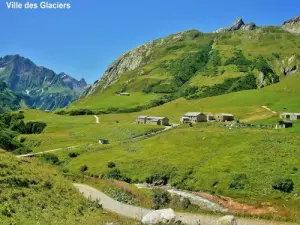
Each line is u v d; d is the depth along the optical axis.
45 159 144.62
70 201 50.56
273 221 49.41
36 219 39.56
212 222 47.41
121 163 126.19
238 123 173.00
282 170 103.62
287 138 128.25
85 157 140.38
